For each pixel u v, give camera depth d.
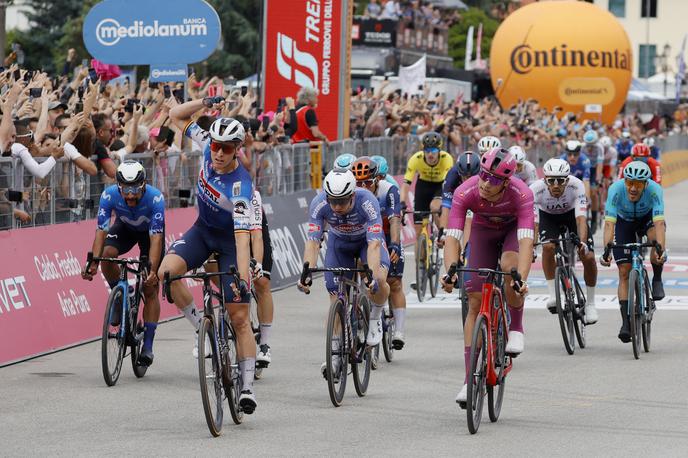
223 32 106.69
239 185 16.86
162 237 20.42
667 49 156.75
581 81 91.69
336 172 18.59
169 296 16.53
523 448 15.35
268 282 20.45
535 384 20.11
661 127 110.12
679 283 35.50
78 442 15.61
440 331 26.48
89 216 25.69
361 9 119.31
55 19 103.06
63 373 20.83
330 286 20.22
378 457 14.80
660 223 23.86
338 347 18.41
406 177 31.83
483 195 17.17
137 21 30.47
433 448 15.33
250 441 15.72
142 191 19.86
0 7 36.66
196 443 15.57
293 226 36.12
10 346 21.75
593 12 93.75
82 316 24.22
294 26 42.50
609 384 20.11
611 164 55.62
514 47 93.06
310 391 19.53
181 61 30.48
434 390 19.70
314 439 15.86
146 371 21.19
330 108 42.53
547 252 24.50
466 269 16.86
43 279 23.23
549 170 24.55
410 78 60.91
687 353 23.41
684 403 18.47
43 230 23.70
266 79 42.78
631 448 15.35
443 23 102.06
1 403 18.23
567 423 16.98
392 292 22.27
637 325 22.98
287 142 37.25
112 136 28.06
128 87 34.19
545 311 29.61
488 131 56.00
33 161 23.06
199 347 15.73
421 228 31.75
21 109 26.31
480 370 16.61
